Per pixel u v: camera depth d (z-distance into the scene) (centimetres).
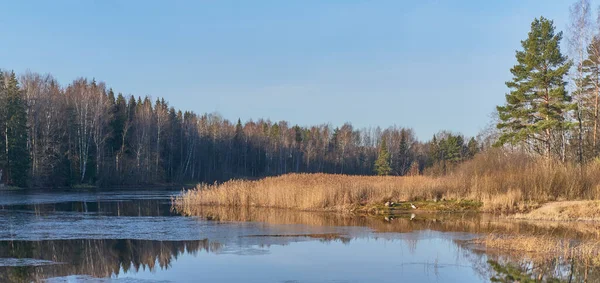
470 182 3912
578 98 4356
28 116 6494
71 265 1770
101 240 2292
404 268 1730
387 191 3822
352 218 3203
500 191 3678
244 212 3550
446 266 1753
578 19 4278
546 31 4381
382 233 2536
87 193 5578
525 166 3981
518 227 2742
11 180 5956
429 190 3850
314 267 1748
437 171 5359
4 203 4134
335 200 3700
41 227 2698
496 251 2017
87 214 3378
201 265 1778
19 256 1920
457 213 3419
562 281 1526
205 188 4253
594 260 1784
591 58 4212
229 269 1716
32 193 5362
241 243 2239
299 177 4438
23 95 6444
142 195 5325
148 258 1900
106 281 1543
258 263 1812
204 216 3303
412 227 2778
